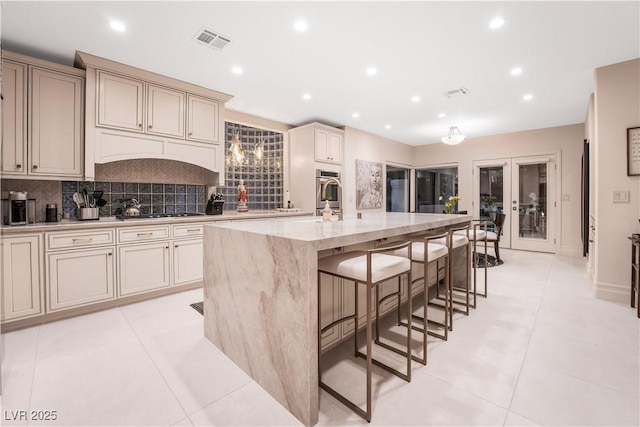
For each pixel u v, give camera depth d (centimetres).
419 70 316
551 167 561
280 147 532
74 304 264
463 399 157
